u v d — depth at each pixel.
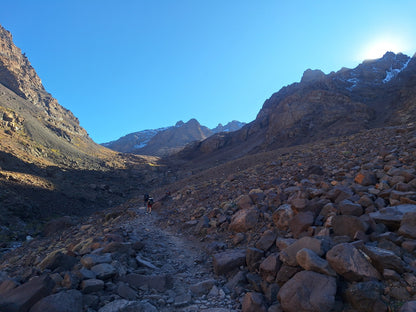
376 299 4.09
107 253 7.55
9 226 29.73
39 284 5.27
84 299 5.23
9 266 10.25
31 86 175.62
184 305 5.57
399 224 5.72
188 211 15.12
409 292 4.10
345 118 89.19
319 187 10.33
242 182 17.61
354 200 7.56
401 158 10.27
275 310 4.77
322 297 4.33
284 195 10.39
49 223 22.98
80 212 47.84
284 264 5.56
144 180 95.75
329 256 4.81
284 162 20.28
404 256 4.84
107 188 71.31
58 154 95.94
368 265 4.59
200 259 8.27
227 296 5.83
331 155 17.44
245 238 8.77
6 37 189.38
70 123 180.62
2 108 101.88
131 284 6.34
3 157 59.72
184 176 100.00
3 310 4.61
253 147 121.50
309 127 95.31
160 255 8.87
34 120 121.12
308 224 7.20
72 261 7.05
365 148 16.28
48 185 52.84
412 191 7.10
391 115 78.12
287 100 118.50
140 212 18.78
